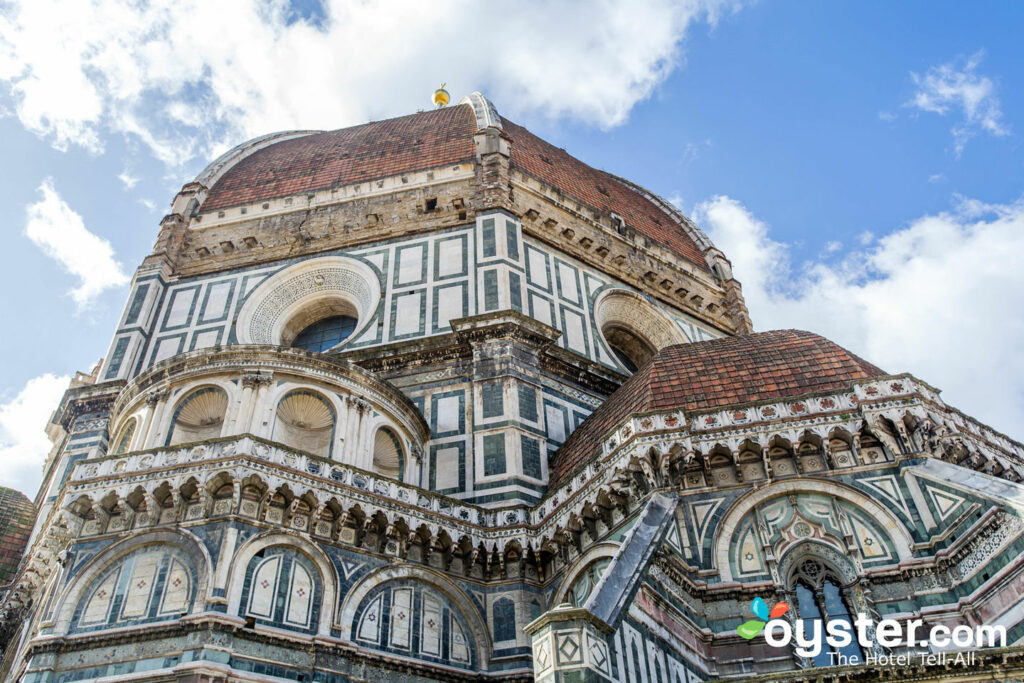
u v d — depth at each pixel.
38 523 41.56
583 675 17.80
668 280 56.00
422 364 40.88
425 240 48.88
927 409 28.52
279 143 68.12
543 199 53.12
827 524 27.42
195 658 24.73
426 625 29.92
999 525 23.75
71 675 25.33
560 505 32.50
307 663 26.50
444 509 32.75
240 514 28.19
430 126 63.00
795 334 35.69
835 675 18.30
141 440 32.84
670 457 29.22
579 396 41.38
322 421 34.94
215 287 50.00
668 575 25.42
